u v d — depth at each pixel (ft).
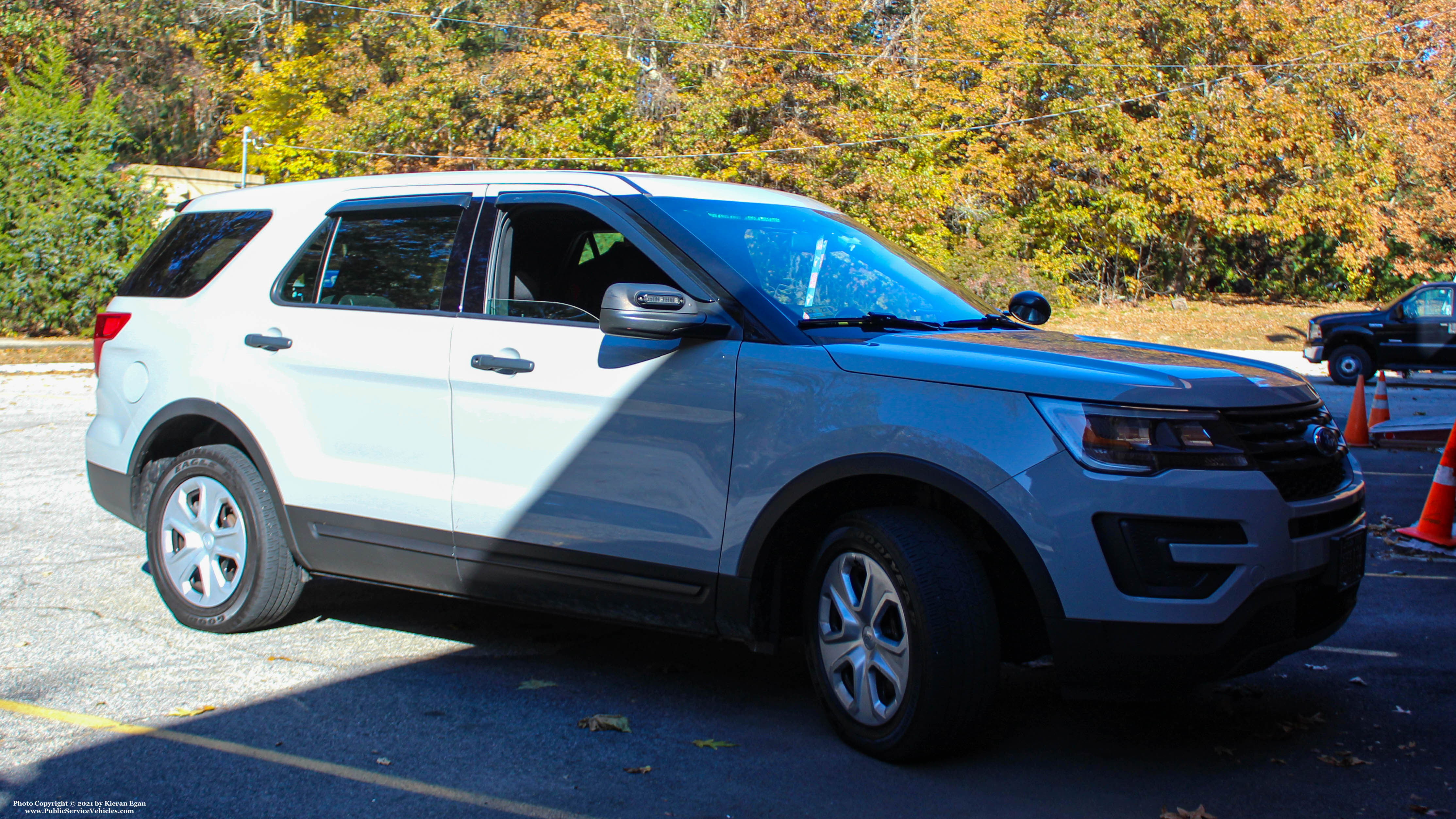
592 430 13.29
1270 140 111.75
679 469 12.80
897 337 12.87
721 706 13.56
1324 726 13.19
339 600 18.03
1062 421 11.05
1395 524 25.21
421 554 14.47
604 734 12.59
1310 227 114.73
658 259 13.34
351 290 15.42
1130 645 10.84
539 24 119.44
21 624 16.28
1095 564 10.84
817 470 11.95
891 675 11.64
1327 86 113.09
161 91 132.16
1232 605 10.80
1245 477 10.98
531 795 10.97
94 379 52.08
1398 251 121.90
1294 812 10.80
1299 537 11.40
